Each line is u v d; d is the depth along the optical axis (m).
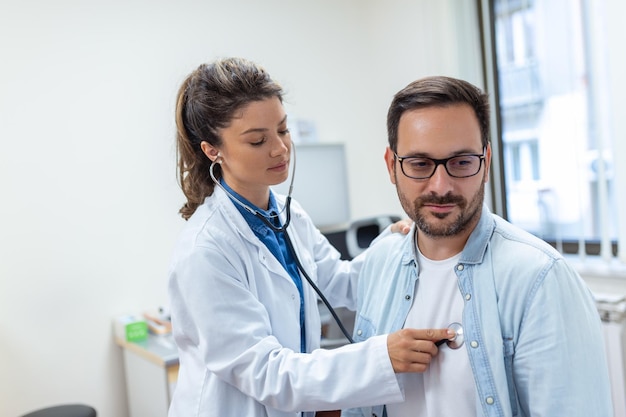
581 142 2.30
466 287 0.92
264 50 2.94
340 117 3.20
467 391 0.89
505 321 0.87
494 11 2.69
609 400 0.82
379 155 3.26
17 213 2.26
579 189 2.32
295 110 3.04
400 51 3.09
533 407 0.82
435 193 0.87
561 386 0.79
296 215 1.39
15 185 2.25
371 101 3.28
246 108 1.06
